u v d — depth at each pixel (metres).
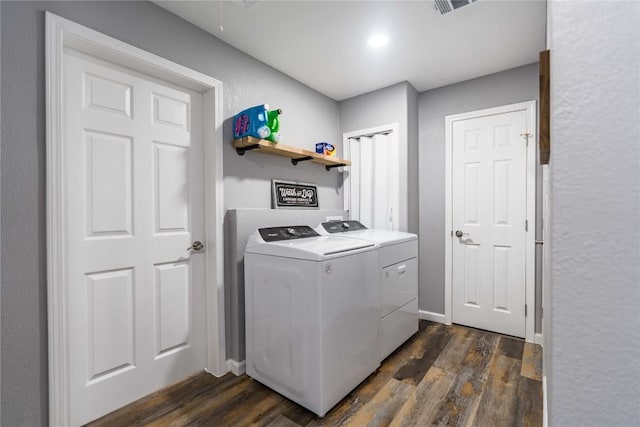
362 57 2.36
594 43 0.36
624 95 0.34
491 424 1.53
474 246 2.75
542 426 1.51
